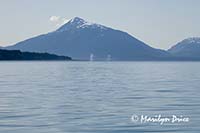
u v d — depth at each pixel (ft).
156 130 101.35
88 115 123.54
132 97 176.96
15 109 136.56
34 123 110.11
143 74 416.46
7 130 100.68
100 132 98.99
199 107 141.38
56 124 108.58
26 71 496.64
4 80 305.73
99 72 469.98
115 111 132.16
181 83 272.51
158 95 186.39
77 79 319.27
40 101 160.97
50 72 467.11
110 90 214.28
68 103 154.10
